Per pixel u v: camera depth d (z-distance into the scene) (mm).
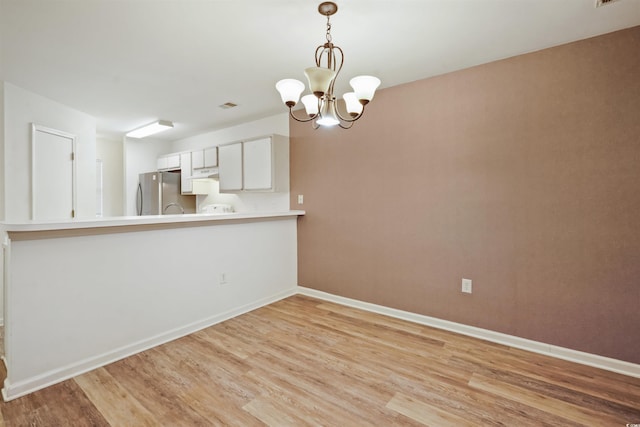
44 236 1963
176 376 2096
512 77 2465
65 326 2062
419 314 2994
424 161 2914
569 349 2303
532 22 1981
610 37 2111
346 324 2967
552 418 1702
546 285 2381
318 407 1790
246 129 4531
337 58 2475
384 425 1650
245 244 3318
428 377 2090
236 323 3004
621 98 2088
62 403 1811
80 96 3326
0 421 1663
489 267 2617
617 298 2137
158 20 1935
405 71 2736
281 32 2090
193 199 5551
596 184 2184
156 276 2561
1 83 2879
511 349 2467
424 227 2936
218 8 1815
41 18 1896
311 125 3736
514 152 2475
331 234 3615
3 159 2896
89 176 4059
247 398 1867
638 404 1811
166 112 3939
